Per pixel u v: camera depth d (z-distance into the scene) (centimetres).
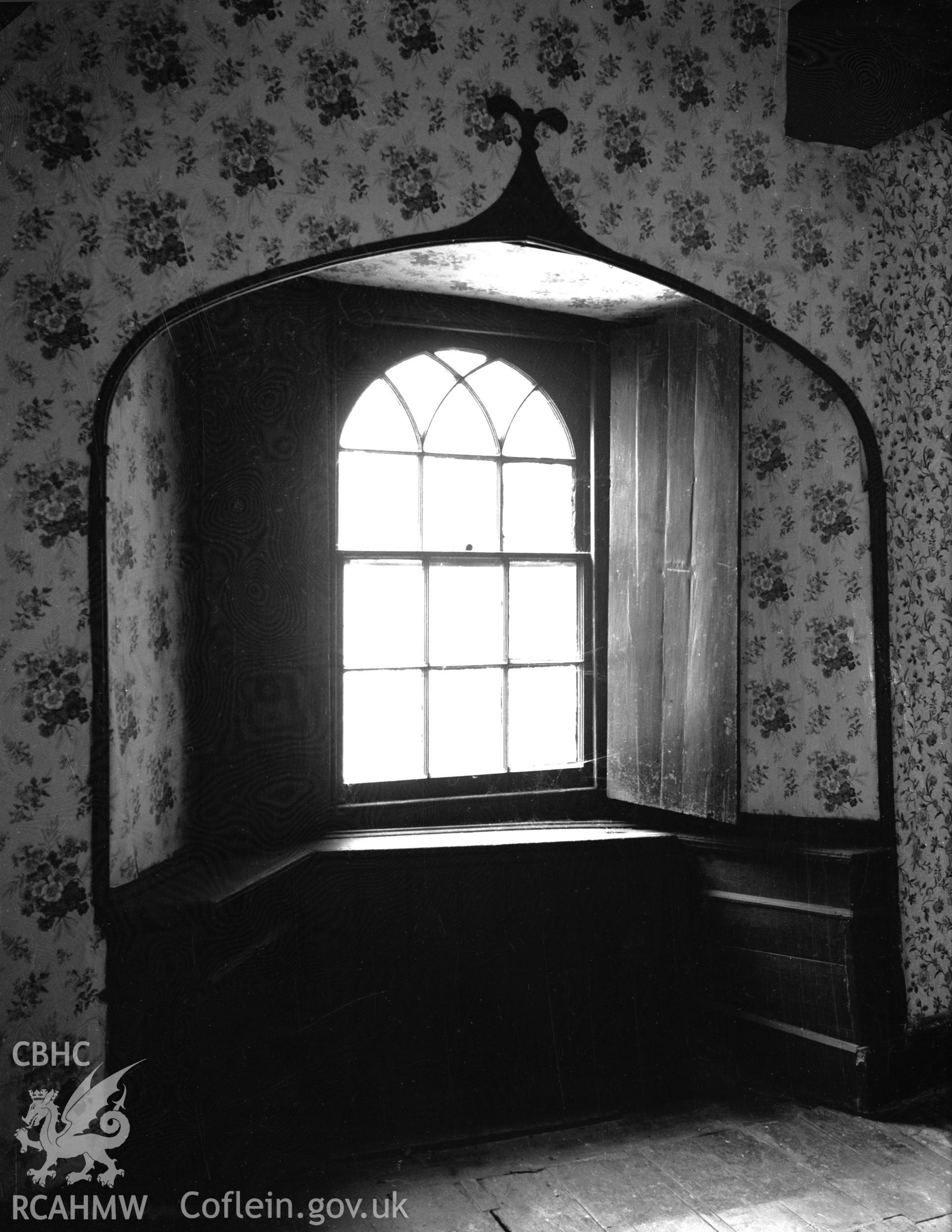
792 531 326
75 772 234
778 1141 284
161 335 277
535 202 274
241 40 249
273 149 251
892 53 274
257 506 299
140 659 262
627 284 311
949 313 320
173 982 247
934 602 317
